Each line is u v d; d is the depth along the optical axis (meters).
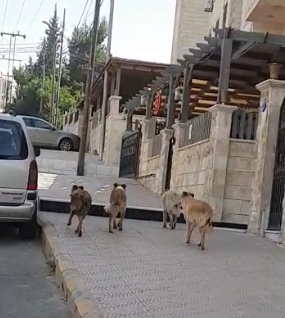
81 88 65.38
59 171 22.17
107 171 22.98
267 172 11.27
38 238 9.94
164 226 11.30
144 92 21.67
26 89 69.56
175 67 17.28
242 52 13.14
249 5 19.45
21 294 6.46
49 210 12.23
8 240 9.64
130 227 10.88
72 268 6.88
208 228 8.93
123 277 6.66
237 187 12.45
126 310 5.27
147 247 8.77
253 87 18.23
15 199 9.23
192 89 18.98
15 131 9.51
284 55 14.40
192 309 5.42
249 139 12.54
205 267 7.57
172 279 6.72
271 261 8.34
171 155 17.16
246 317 5.25
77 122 40.50
